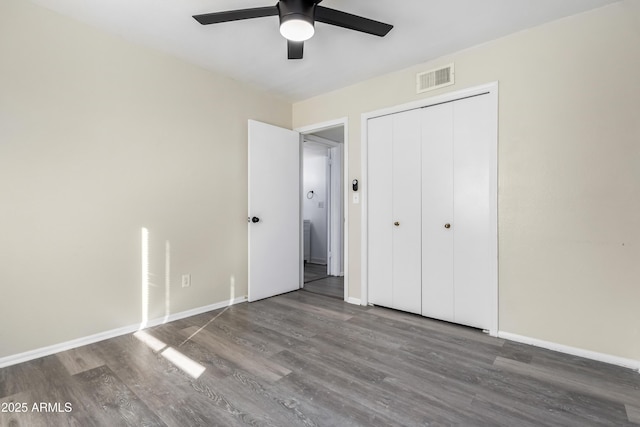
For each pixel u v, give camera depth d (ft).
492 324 8.34
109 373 6.38
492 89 8.33
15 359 6.72
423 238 9.75
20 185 6.78
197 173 10.00
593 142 7.03
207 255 10.30
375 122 10.79
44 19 7.04
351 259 11.38
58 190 7.28
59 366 6.64
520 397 5.61
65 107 7.35
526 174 7.85
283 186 12.43
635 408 5.31
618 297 6.78
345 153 11.53
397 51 8.94
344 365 6.76
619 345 6.76
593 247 7.04
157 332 8.53
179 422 4.94
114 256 8.19
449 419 5.02
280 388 5.88
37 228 7.00
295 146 12.94
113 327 8.19
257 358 7.06
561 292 7.42
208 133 10.30
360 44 8.56
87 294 7.74
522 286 7.93
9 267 6.66
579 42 7.18
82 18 7.43
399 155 10.23
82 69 7.61
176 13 7.24
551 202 7.54
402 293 10.23
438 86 9.30
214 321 9.41
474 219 8.79
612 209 6.83
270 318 9.68
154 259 8.99
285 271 12.62
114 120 8.16
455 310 9.14
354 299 11.29
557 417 5.08
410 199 10.00
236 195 11.19
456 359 7.04
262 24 7.71
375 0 6.75
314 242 20.86
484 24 7.63
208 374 6.36
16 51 6.69
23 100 6.79
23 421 4.94
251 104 11.64
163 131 9.16
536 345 7.72
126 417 5.05
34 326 6.98
